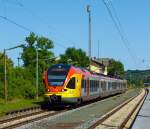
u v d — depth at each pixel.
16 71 61.94
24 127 25.17
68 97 40.25
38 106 42.06
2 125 26.39
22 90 57.41
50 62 89.06
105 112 37.97
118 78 89.88
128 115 34.41
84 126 26.08
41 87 62.31
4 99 50.81
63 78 40.53
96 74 55.94
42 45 89.12
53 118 31.50
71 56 113.00
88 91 47.66
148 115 33.38
